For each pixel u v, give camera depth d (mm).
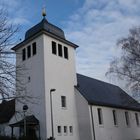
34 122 24797
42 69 26688
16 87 14461
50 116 25234
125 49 28797
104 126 29641
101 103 30000
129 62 28516
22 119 25625
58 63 28797
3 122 30250
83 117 28156
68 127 27062
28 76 28297
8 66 12711
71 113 28188
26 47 30125
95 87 36094
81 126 28047
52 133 23219
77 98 29438
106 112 31078
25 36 30750
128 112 36531
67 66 30172
